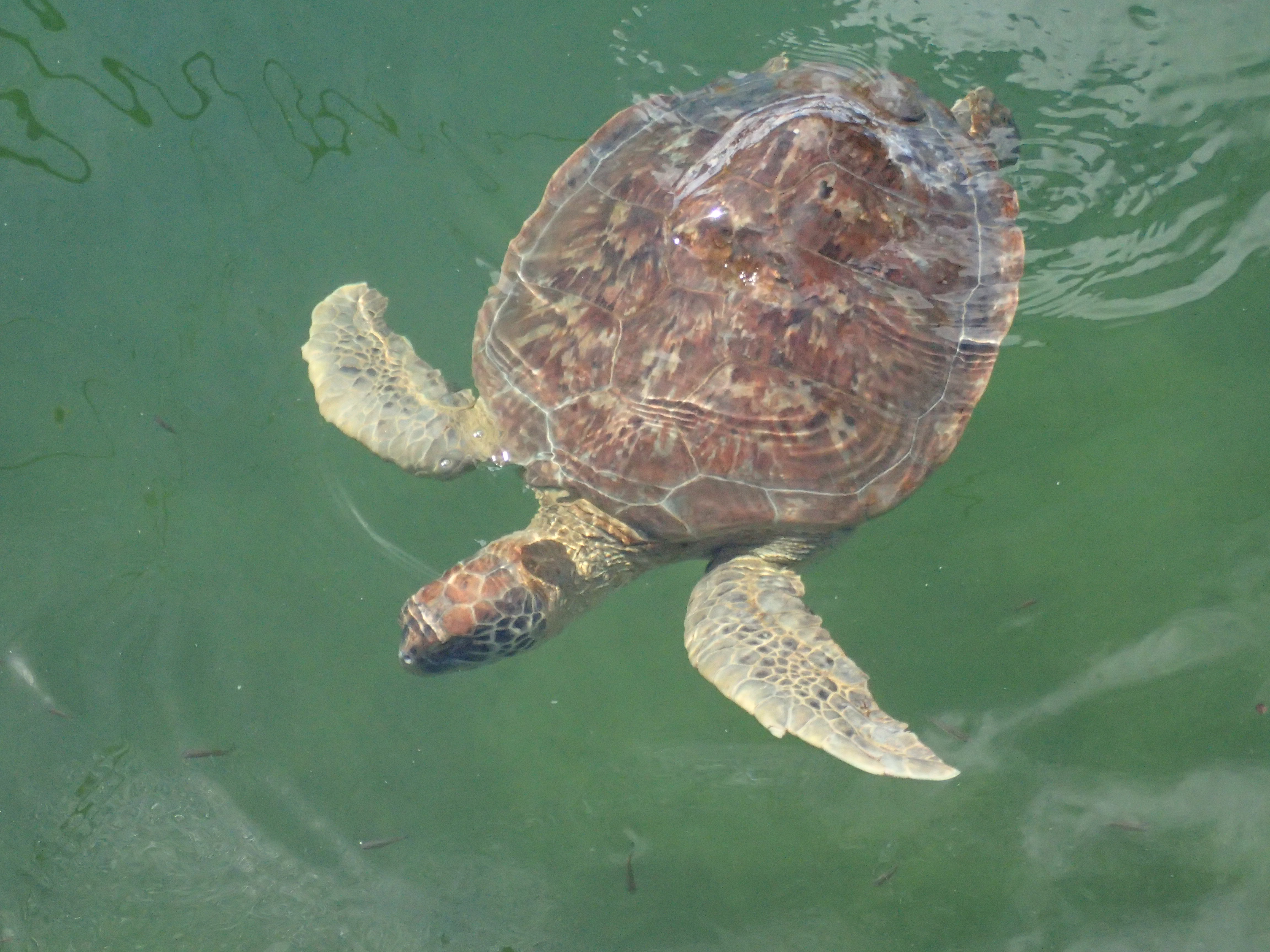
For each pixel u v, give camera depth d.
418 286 6.45
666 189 5.25
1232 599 5.65
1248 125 6.62
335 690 5.47
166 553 5.72
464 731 5.50
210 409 6.11
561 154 6.84
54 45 6.91
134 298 6.35
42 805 5.02
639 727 5.59
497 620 4.94
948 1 6.90
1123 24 6.80
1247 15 6.77
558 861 5.13
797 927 4.90
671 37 7.01
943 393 5.04
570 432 5.11
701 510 4.85
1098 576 5.85
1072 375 6.45
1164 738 5.25
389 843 5.10
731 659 4.79
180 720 5.28
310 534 5.82
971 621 5.78
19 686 5.29
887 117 5.56
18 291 6.30
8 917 4.74
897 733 4.47
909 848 5.12
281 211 6.63
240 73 6.94
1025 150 6.56
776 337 4.78
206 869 4.95
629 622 5.92
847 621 5.85
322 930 4.81
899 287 5.00
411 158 6.80
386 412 5.61
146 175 6.68
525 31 7.13
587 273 5.30
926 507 6.13
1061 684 5.51
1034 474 6.22
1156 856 4.92
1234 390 6.36
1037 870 4.96
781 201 4.86
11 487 5.78
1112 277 6.46
